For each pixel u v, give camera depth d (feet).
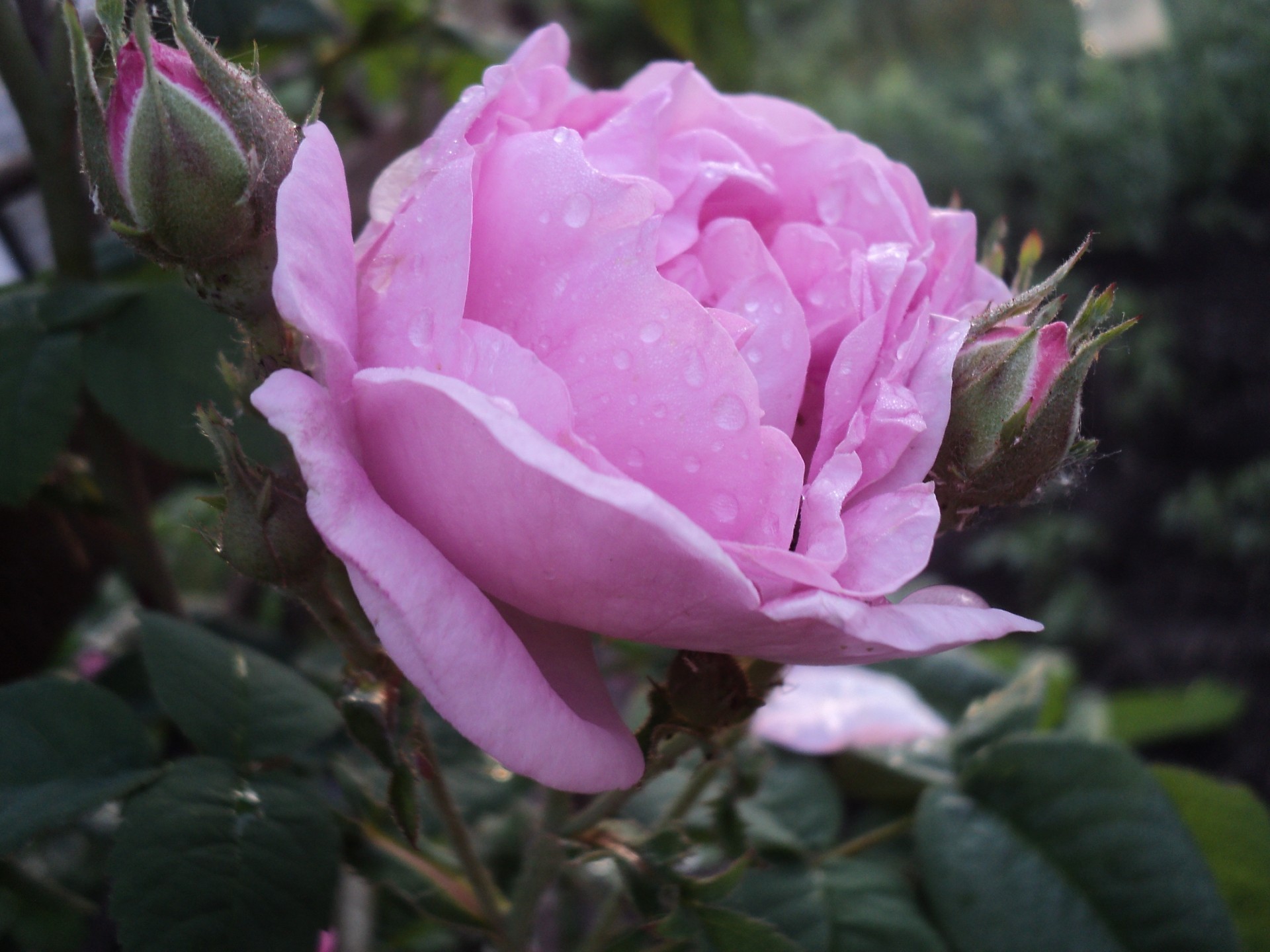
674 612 0.31
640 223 0.32
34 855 0.65
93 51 0.47
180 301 0.50
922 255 0.39
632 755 0.33
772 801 0.60
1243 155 3.52
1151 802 0.53
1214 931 0.50
